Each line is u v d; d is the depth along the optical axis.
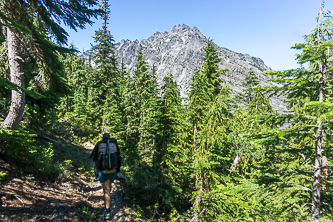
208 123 10.63
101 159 4.76
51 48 7.22
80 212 5.66
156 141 13.89
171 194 11.42
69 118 29.22
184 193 14.20
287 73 5.01
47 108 13.21
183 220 10.40
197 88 17.41
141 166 11.98
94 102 31.55
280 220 5.66
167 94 13.35
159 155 13.14
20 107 6.67
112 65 29.92
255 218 6.96
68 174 8.30
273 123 5.32
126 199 8.62
